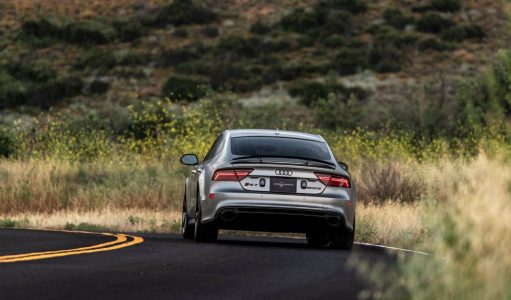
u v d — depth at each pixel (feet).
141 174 157.58
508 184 40.81
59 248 71.36
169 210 139.54
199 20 433.48
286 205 76.59
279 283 50.98
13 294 43.78
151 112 248.32
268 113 269.23
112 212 132.57
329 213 77.00
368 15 433.89
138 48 408.26
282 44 408.67
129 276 52.01
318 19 425.69
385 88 364.58
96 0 451.94
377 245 85.10
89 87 370.12
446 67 386.93
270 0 455.63
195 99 356.79
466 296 35.32
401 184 136.56
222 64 383.45
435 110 252.62
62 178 156.56
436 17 422.82
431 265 36.35
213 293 46.03
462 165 144.36
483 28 422.82
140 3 445.78
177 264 59.72
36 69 376.48
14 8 446.60
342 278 54.13
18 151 184.65
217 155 81.30
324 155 80.23
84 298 43.19
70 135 207.21
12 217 133.49
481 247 37.27
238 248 74.13
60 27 422.82
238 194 77.00
